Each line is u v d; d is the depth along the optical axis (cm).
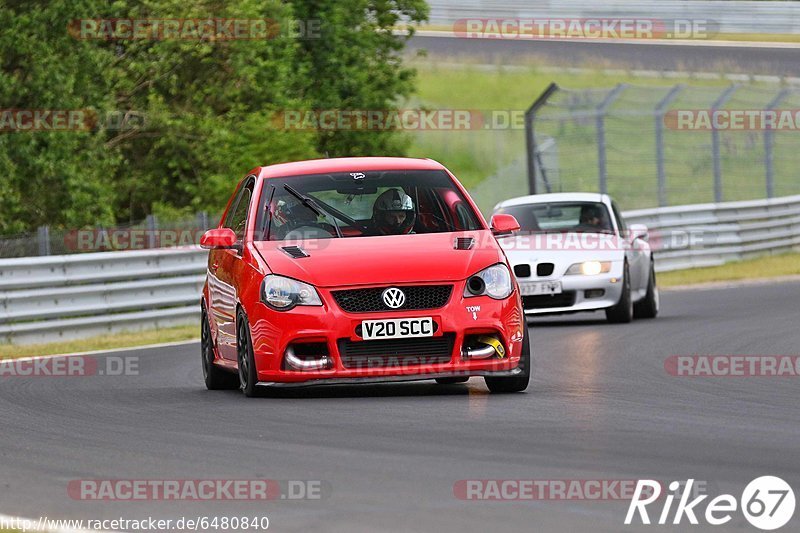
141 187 9706
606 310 5488
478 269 3095
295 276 3081
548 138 9912
